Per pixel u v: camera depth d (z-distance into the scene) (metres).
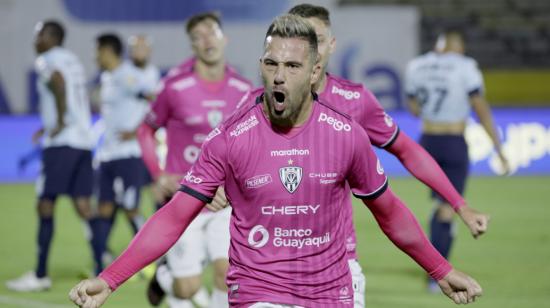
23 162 50.00
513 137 57.31
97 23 62.97
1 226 38.88
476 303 24.25
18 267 30.02
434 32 72.31
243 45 63.69
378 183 11.88
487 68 72.19
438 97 27.03
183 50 63.69
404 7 66.25
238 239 11.82
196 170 11.70
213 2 63.56
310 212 11.57
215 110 19.67
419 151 15.08
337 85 15.06
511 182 53.69
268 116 11.50
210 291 25.48
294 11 14.83
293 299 11.69
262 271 11.69
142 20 63.34
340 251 11.94
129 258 11.52
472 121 56.97
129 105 29.80
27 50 61.53
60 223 40.12
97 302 11.36
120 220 41.53
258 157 11.47
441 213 26.36
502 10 73.81
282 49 10.95
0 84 61.31
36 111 61.47
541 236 36.03
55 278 28.08
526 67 72.44
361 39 63.31
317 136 11.53
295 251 11.66
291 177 11.47
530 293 25.61
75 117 26.95
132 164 29.59
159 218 11.67
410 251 12.24
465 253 32.50
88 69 62.59
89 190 27.39
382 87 63.47
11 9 61.47
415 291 25.89
